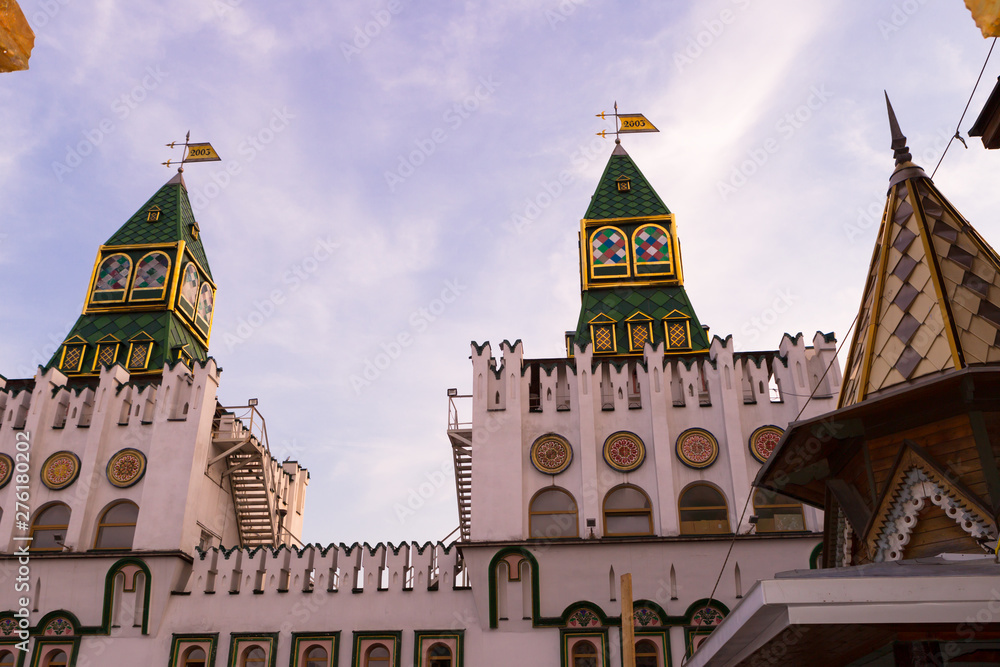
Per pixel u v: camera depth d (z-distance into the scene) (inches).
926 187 658.2
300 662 1090.7
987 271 596.4
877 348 619.5
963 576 378.0
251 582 1144.8
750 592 401.1
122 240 1541.6
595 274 1422.2
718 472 1118.4
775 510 1087.0
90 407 1283.2
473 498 1122.7
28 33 205.8
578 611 1054.4
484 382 1197.7
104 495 1195.9
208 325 1598.2
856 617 376.5
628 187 1528.1
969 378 531.8
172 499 1179.3
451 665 1066.7
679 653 1021.8
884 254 647.8
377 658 1094.4
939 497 541.6
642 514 1107.9
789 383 1155.3
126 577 1130.0
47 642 1101.7
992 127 564.1
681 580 1055.0
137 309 1464.1
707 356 1296.8
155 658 1096.8
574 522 1110.4
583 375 1192.8
